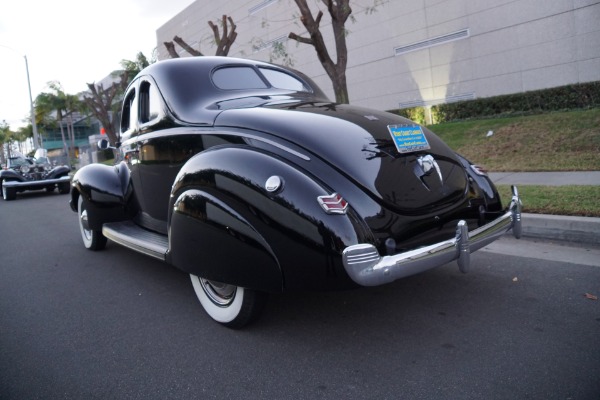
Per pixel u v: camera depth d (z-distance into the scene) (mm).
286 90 4152
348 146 2834
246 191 2680
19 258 5898
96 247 5766
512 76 14375
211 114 3389
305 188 2549
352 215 2531
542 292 3422
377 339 2900
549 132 9641
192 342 3061
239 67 4137
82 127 68125
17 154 18781
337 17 9578
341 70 9766
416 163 3010
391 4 17422
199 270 2920
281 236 2559
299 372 2600
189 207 2916
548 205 5172
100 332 3340
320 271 2496
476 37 15078
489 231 3010
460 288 3615
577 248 4367
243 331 3139
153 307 3756
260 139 2939
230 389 2488
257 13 23297
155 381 2621
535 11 13531
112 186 4684
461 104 14383
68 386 2631
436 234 2893
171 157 3658
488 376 2408
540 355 2570
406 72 17422
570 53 12992
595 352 2562
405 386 2381
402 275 2486
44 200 13867
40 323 3598
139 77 4336
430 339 2852
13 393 2586
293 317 3293
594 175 6711
